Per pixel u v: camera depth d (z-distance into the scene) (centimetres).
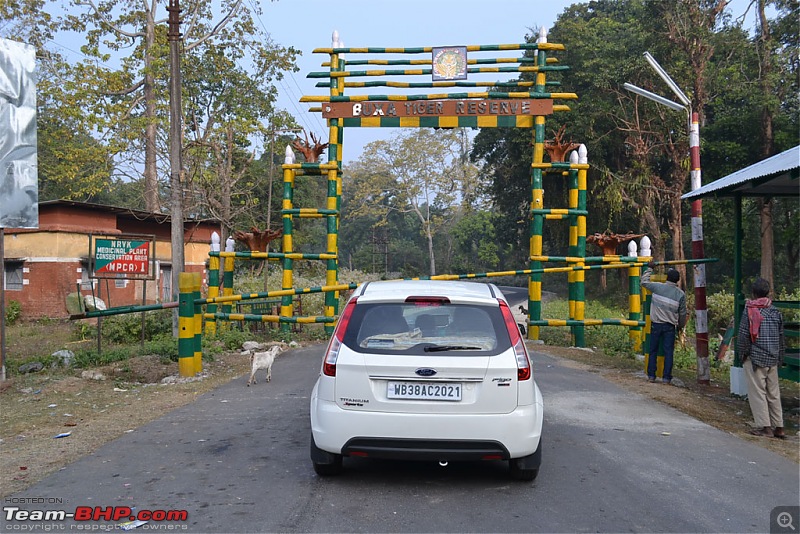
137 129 2600
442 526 454
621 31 3844
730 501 511
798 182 912
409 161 6581
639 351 1409
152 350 1252
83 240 2397
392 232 9006
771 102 2841
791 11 2822
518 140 3616
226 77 3012
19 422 784
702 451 654
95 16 3062
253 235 1642
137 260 1346
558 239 4006
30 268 2334
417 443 498
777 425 730
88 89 2742
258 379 1055
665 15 2777
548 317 2441
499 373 504
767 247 2852
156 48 2767
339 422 505
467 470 582
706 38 2742
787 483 559
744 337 742
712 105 3234
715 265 3931
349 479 555
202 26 3047
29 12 2955
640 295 1484
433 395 501
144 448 654
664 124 2936
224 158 2902
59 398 926
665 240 3353
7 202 1056
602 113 3228
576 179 1593
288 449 645
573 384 1012
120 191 4375
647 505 499
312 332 1675
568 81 3525
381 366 503
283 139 3103
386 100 1605
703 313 1105
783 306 880
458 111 1591
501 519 468
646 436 707
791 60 2858
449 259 8219
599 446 663
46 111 3167
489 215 7456
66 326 2139
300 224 4600
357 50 1612
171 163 1642
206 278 3069
